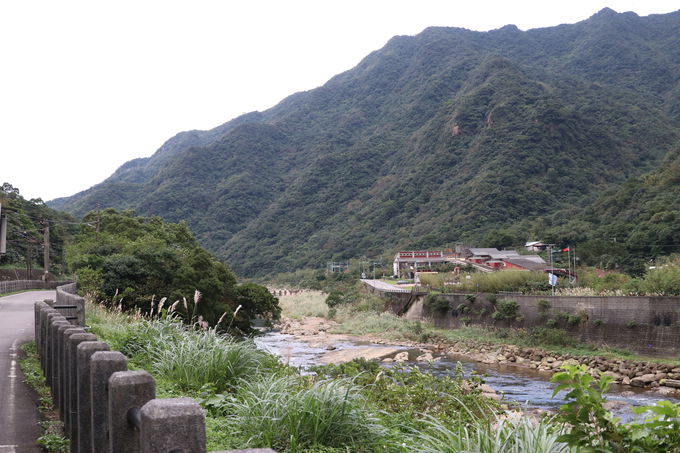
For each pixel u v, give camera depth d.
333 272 136.62
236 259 192.00
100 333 14.29
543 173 149.12
